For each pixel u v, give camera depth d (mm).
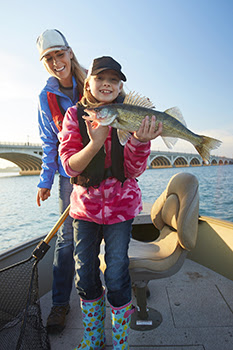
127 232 1479
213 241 2611
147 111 1188
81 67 2150
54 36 1903
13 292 1512
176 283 2430
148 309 1988
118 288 1389
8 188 48188
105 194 1418
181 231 1660
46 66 2023
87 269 1478
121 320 1393
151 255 1761
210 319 1886
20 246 2121
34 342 1410
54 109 2059
